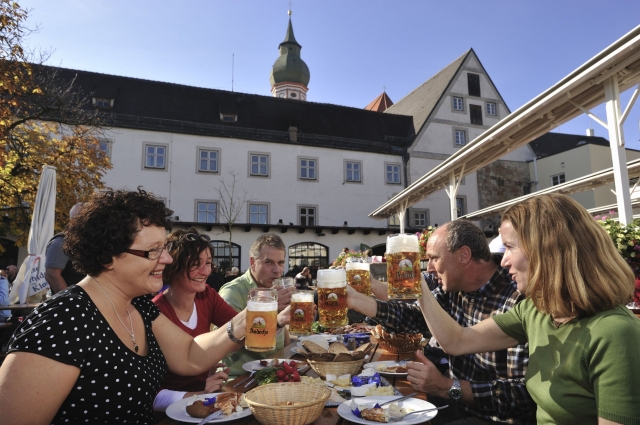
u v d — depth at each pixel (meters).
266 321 1.81
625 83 5.77
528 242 1.56
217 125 24.77
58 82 23.34
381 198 25.95
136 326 1.82
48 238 7.12
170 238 2.70
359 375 2.22
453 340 1.94
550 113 7.25
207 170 23.11
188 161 22.88
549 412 1.50
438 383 2.11
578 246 1.46
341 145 26.02
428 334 3.55
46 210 7.23
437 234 2.55
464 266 2.45
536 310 1.77
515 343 1.94
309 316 1.94
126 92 24.70
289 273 17.34
